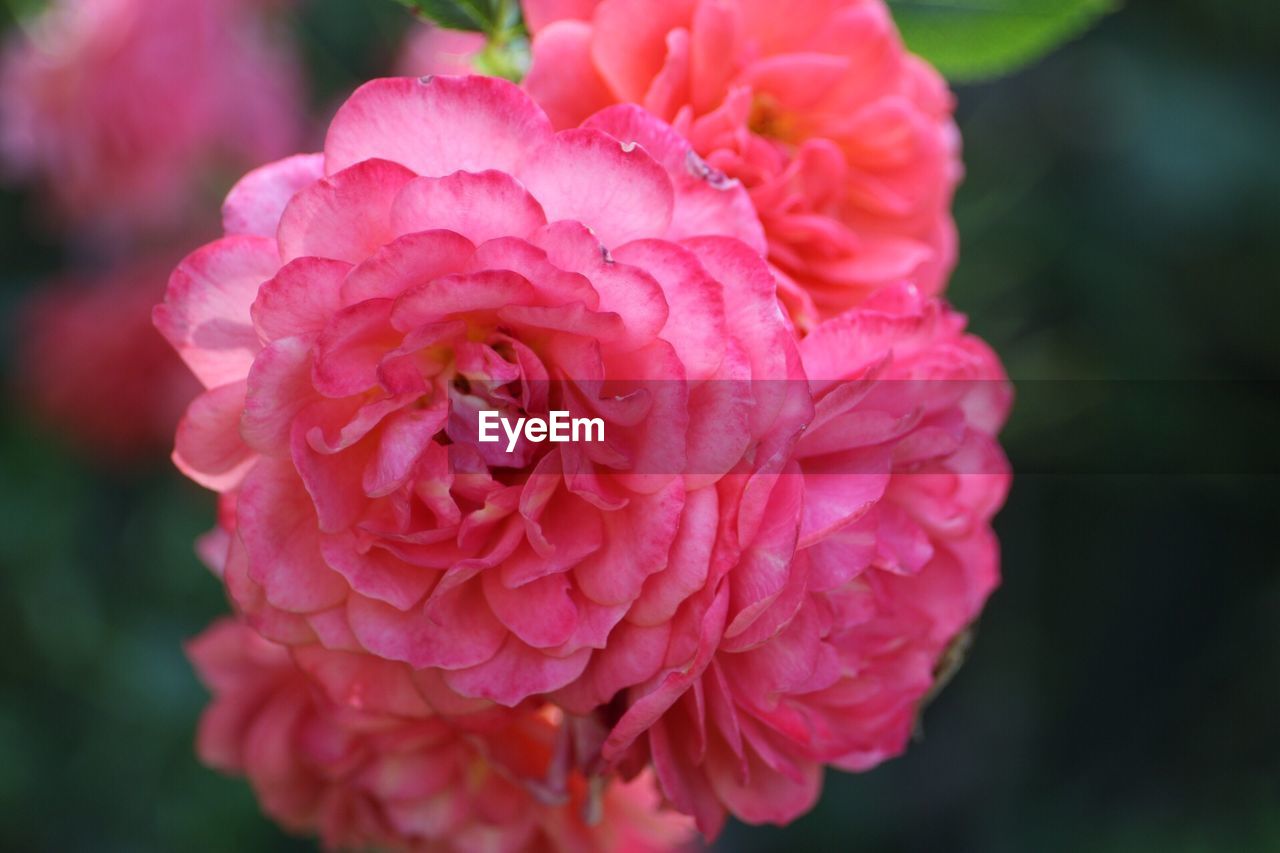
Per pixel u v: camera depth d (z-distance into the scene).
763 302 0.24
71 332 0.47
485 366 0.24
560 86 0.26
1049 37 0.30
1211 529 0.72
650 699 0.24
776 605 0.24
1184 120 0.66
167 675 0.50
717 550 0.24
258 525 0.25
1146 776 0.71
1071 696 0.73
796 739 0.26
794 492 0.24
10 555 0.48
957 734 0.72
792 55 0.27
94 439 0.48
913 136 0.27
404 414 0.25
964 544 0.28
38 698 0.50
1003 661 0.72
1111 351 0.65
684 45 0.26
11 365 0.50
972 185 0.53
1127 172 0.66
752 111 0.27
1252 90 0.68
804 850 0.68
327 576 0.25
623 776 0.26
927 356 0.26
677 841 0.31
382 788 0.28
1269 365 0.67
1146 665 0.73
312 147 0.47
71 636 0.49
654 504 0.24
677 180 0.25
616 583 0.25
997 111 0.62
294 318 0.24
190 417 0.25
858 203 0.28
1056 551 0.72
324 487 0.25
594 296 0.24
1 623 0.49
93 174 0.45
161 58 0.43
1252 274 0.67
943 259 0.29
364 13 0.48
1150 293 0.65
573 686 0.25
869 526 0.25
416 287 0.23
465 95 0.24
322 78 0.48
